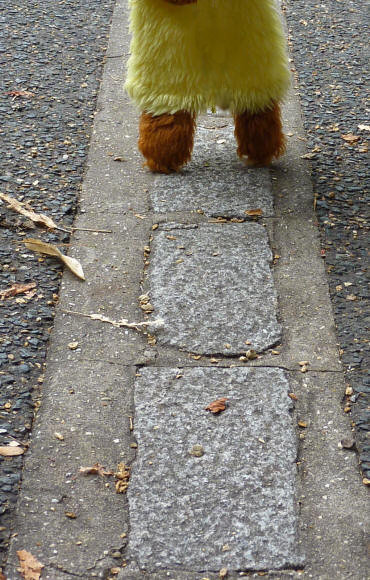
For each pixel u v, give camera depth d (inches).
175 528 51.4
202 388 57.1
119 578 49.8
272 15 67.2
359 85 84.4
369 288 62.9
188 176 71.3
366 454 54.2
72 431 55.0
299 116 79.5
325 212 68.4
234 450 54.3
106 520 51.7
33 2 99.8
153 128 69.9
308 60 88.3
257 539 51.1
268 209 68.3
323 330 60.3
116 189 70.4
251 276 63.3
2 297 61.5
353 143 76.1
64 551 50.5
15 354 58.4
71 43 90.3
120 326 60.3
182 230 66.6
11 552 50.4
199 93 68.0
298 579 49.9
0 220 67.0
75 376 57.5
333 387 57.3
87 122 78.1
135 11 67.2
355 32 94.2
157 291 62.3
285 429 55.2
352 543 51.0
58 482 52.9
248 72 67.6
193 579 49.8
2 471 53.1
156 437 54.8
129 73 69.2
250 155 71.8
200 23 66.2
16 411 55.6
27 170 71.9
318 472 53.6
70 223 67.4
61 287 62.6
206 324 60.4
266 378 57.6
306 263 64.5
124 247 65.6
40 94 81.4
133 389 57.0
